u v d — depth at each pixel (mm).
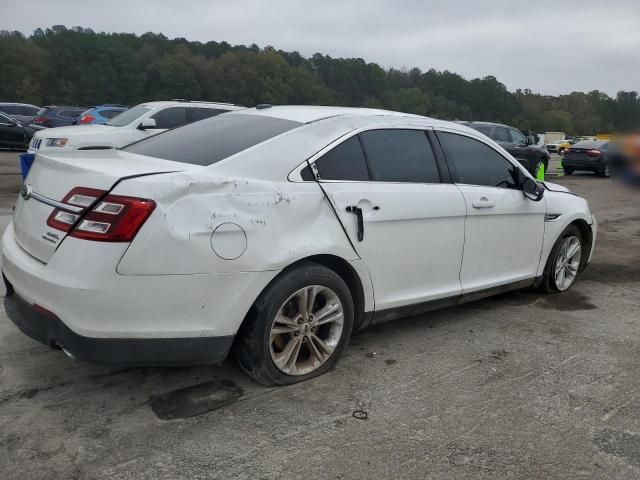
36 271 2729
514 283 4699
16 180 11648
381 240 3500
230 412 2977
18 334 3816
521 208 4535
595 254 7414
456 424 2967
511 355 3898
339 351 3439
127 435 2729
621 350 4082
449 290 4047
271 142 3193
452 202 3918
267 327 3031
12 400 3000
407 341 4066
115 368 3398
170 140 3695
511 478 2545
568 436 2902
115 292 2582
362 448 2713
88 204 2645
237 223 2836
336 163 3385
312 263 3211
